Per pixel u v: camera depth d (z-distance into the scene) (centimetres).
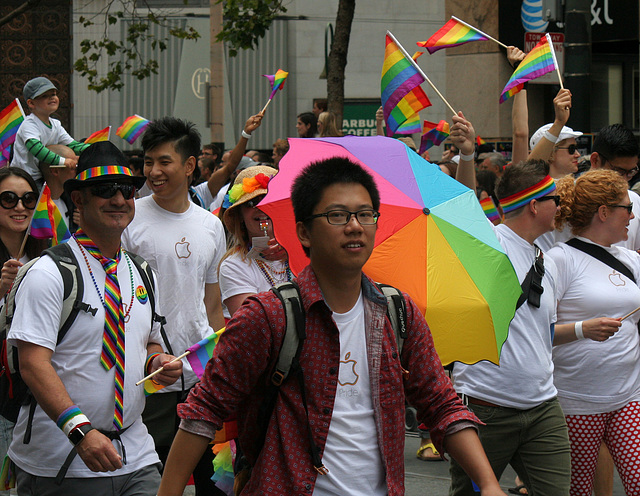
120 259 698
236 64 3975
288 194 637
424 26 3834
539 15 2717
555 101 1127
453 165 1566
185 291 912
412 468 1264
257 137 3994
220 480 716
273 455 489
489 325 609
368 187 499
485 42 2830
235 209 804
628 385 897
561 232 1006
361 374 501
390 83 1040
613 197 903
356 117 3875
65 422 620
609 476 983
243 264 802
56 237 891
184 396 898
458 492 827
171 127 915
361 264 492
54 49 4034
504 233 848
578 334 858
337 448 493
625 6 2700
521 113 1188
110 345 666
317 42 3962
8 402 689
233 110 3984
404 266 610
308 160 662
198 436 496
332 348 494
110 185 671
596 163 1130
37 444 664
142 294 700
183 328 909
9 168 902
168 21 3838
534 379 815
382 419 499
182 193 928
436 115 3753
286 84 3975
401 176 641
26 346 636
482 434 821
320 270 500
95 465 617
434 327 605
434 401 518
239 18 2236
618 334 893
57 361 657
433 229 616
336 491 491
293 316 491
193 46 3994
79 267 667
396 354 507
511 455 829
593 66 3045
